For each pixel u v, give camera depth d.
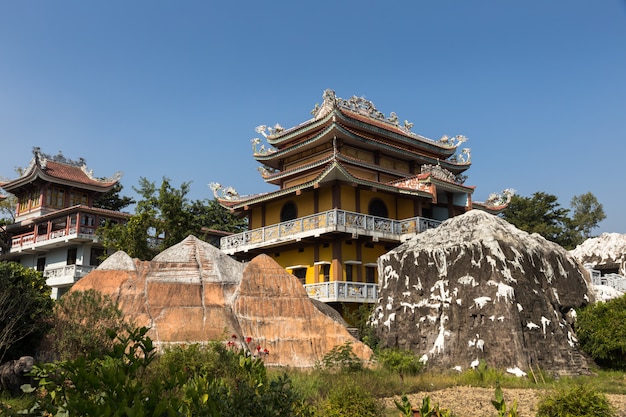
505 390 18.09
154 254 37.22
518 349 20.88
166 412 6.37
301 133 40.25
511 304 21.84
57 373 8.90
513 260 23.41
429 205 40.06
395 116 45.00
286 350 21.53
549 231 57.22
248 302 22.08
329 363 19.50
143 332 7.92
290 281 23.45
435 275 24.88
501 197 45.59
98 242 44.84
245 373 13.29
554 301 23.88
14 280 17.95
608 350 22.47
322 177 34.09
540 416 13.47
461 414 14.27
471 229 25.19
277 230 36.44
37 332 17.28
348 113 41.41
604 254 43.00
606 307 23.66
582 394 13.29
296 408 9.79
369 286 33.72
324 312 24.62
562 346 22.39
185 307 20.91
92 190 52.84
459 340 22.61
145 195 40.59
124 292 20.81
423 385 18.34
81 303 17.58
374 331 25.73
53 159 52.38
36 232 48.78
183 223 37.59
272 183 42.50
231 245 39.97
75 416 5.64
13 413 8.36
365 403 13.03
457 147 45.97
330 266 35.09
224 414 7.68
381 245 37.31
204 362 13.94
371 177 39.66
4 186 52.88
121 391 6.31
